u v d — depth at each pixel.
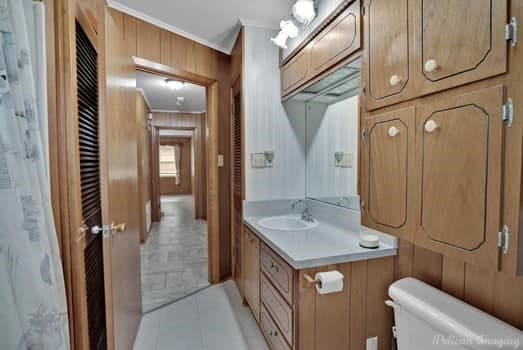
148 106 5.09
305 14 1.68
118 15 2.00
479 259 0.80
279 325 1.51
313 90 2.00
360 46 1.33
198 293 2.58
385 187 1.15
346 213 1.83
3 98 0.68
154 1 1.93
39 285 0.75
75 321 1.04
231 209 2.84
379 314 1.42
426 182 0.96
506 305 0.96
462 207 0.84
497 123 0.75
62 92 0.98
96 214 1.46
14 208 0.71
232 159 2.73
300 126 2.39
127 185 1.71
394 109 1.11
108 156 1.31
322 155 2.17
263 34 2.26
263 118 2.28
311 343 1.32
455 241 0.87
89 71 1.38
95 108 1.47
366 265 1.39
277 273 1.52
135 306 1.93
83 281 1.07
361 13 1.32
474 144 0.81
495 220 0.76
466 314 0.94
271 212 2.32
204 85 2.73
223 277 2.85
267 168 2.31
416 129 1.00
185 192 11.27
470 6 0.80
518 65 0.70
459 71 0.84
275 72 2.30
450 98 0.88
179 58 2.39
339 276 1.25
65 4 0.98
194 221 5.86
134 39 2.10
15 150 0.71
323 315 1.33
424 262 1.26
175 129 6.02
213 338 1.92
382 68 1.16
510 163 0.73
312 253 1.34
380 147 1.17
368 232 1.57
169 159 11.20
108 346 1.33
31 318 0.74
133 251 1.88
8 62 0.70
